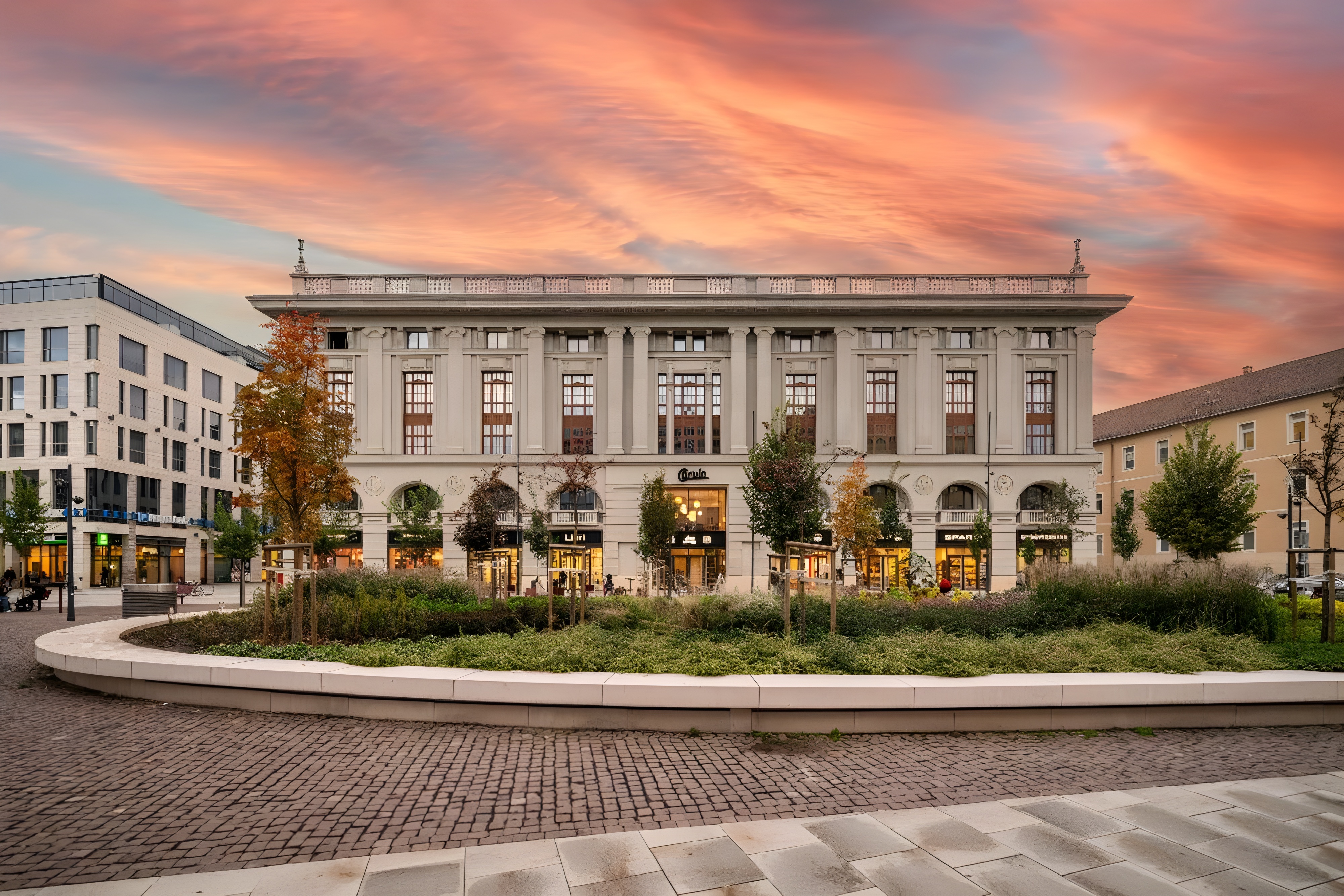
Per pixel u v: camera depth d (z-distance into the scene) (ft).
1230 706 25.84
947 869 14.16
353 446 130.00
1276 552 132.77
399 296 130.82
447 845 15.61
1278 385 139.85
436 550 127.95
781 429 115.24
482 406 133.80
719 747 23.09
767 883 13.56
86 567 140.87
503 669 28.12
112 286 156.46
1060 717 25.27
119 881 13.75
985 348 134.62
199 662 28.58
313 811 17.54
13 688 32.45
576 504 114.52
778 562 46.88
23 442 144.66
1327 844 15.43
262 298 129.18
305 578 39.60
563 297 131.64
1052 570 46.93
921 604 43.32
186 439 173.68
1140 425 174.09
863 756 22.24
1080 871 14.08
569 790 19.04
